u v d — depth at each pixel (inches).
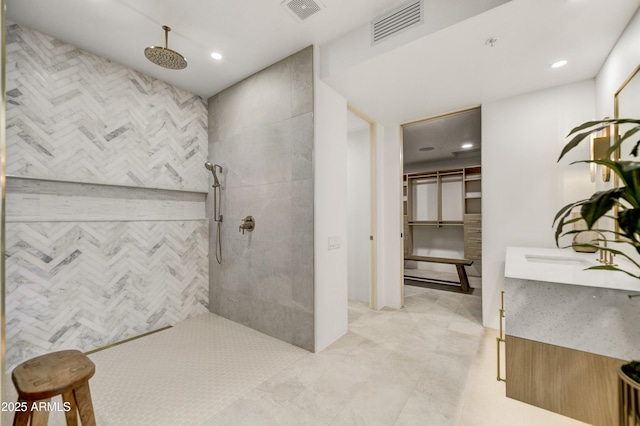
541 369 58.0
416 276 200.2
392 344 90.7
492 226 104.0
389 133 131.0
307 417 57.7
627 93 63.6
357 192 139.7
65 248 83.4
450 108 111.0
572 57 75.4
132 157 98.6
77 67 86.2
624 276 58.2
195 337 96.3
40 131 79.4
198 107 120.0
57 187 83.0
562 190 92.2
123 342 93.0
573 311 54.6
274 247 95.1
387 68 80.2
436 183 226.7
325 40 83.9
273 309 95.8
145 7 69.9
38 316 78.6
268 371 74.9
